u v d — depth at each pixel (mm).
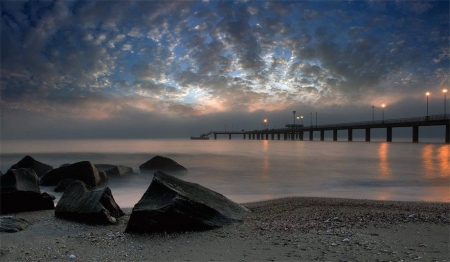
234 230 8508
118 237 8172
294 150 73375
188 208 8977
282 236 7641
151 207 8852
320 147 87562
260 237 7660
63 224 9922
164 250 6918
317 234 7707
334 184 21484
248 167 34438
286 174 27922
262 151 70000
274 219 9797
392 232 7789
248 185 20984
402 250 6363
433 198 15359
